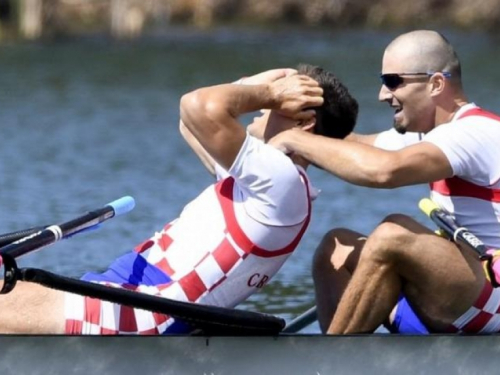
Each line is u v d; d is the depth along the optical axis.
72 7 148.25
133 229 41.12
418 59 20.27
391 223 19.30
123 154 62.59
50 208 46.12
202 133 18.80
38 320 19.20
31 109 83.25
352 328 19.73
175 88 99.44
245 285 19.48
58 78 104.25
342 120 20.23
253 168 18.75
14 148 64.12
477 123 19.78
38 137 69.00
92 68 113.25
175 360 18.73
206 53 128.00
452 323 20.02
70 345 18.59
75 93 94.12
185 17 159.12
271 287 32.28
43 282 17.81
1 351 18.56
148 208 46.03
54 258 35.97
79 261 35.69
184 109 18.86
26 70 109.94
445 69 20.27
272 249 19.25
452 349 18.89
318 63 117.19
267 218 19.00
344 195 48.47
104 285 18.25
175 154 62.75
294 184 18.97
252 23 160.25
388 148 22.83
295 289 32.09
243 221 19.05
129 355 18.67
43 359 18.59
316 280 21.00
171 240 19.47
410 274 19.48
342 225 42.50
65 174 55.38
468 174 19.81
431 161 19.41
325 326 20.89
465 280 19.55
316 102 19.66
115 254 36.84
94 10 149.75
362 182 19.34
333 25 159.62
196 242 19.25
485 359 18.92
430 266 19.34
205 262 19.12
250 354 18.81
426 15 157.62
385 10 159.38
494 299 19.91
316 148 19.45
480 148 19.66
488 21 154.62
